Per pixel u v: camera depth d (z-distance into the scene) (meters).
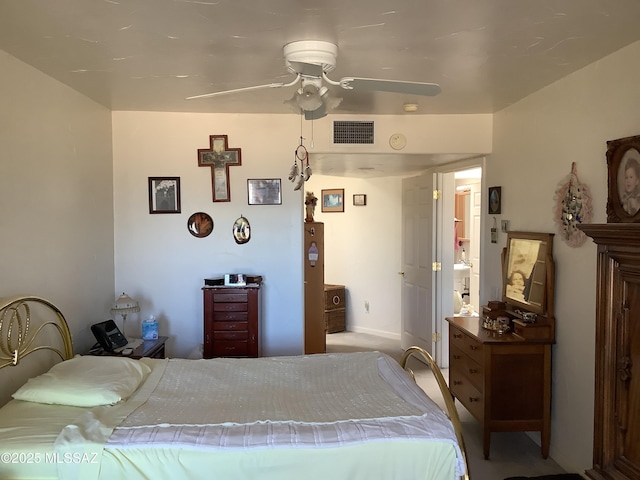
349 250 6.54
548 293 3.08
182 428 1.92
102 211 3.54
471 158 4.21
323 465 1.84
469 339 3.35
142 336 3.61
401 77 2.85
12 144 2.43
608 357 1.87
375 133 3.87
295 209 3.87
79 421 1.97
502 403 3.11
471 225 6.26
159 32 2.13
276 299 3.89
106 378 2.32
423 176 5.11
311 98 2.24
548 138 3.09
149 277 3.80
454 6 1.89
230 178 3.83
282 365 2.77
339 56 2.46
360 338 6.15
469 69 2.71
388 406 2.15
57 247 2.88
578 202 2.79
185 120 3.78
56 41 2.24
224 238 3.85
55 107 2.85
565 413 2.99
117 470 1.79
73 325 3.08
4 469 1.78
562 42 2.31
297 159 3.84
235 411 2.13
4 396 2.32
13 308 2.34
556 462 3.09
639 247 1.70
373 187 6.24
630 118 2.38
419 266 5.25
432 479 1.87
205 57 2.47
